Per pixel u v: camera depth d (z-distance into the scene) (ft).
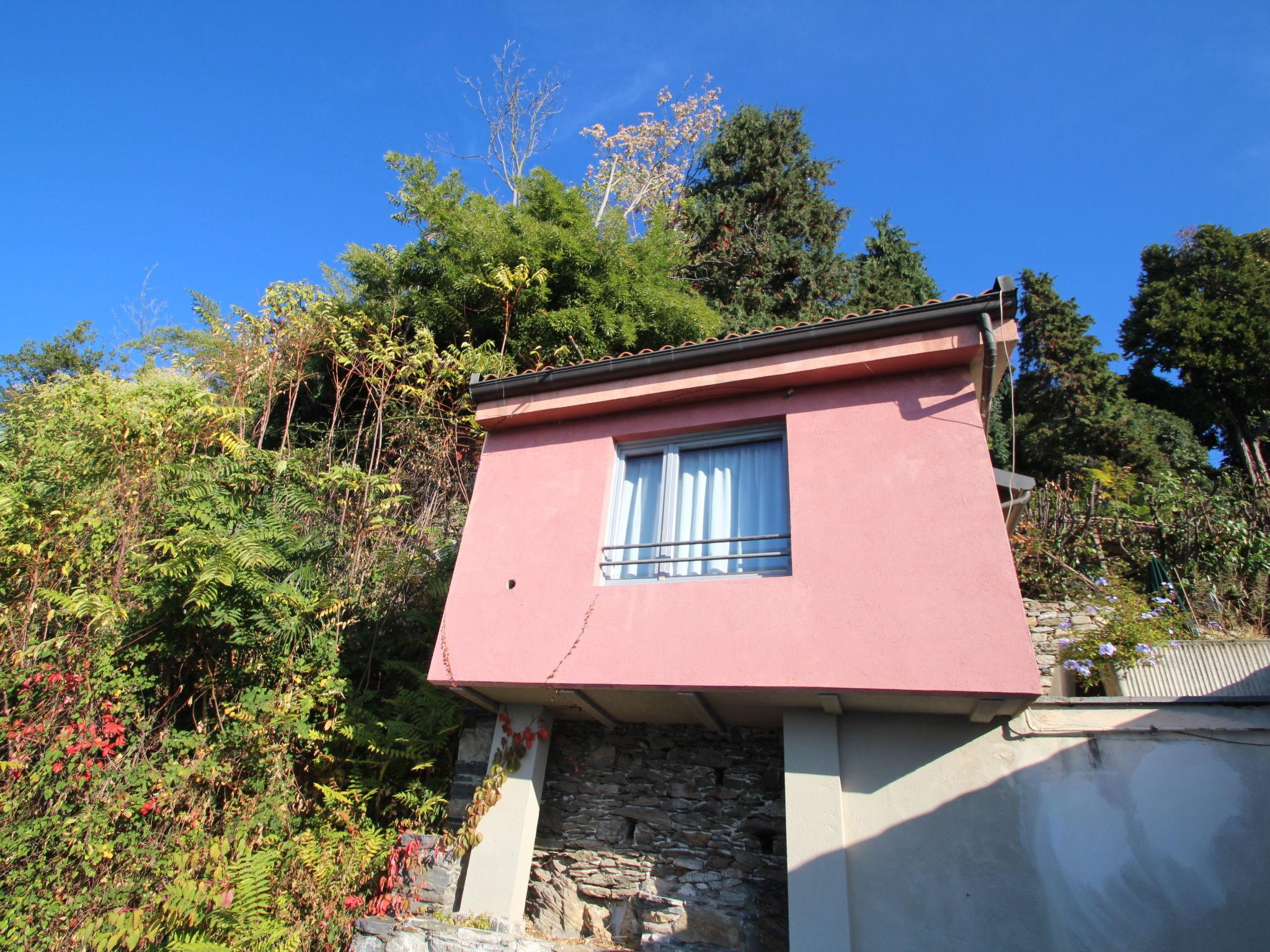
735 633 18.70
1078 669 22.80
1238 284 75.20
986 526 17.60
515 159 67.10
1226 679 22.17
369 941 19.08
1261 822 15.21
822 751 18.43
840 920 16.52
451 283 43.09
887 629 17.30
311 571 27.50
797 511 19.74
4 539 23.22
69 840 18.69
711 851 20.33
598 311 42.47
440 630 22.20
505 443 25.35
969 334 19.61
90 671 21.47
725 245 65.92
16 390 38.86
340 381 42.75
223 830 21.25
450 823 22.16
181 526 24.71
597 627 20.29
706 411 22.70
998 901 16.11
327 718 24.67
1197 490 35.68
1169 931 14.93
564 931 20.71
